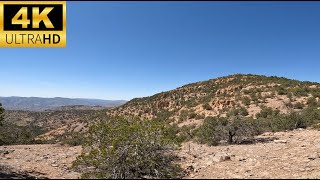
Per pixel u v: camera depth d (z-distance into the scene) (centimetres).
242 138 1659
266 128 1922
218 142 1623
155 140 915
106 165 853
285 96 4119
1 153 1258
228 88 6438
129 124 1098
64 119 10900
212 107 4372
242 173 853
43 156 1203
